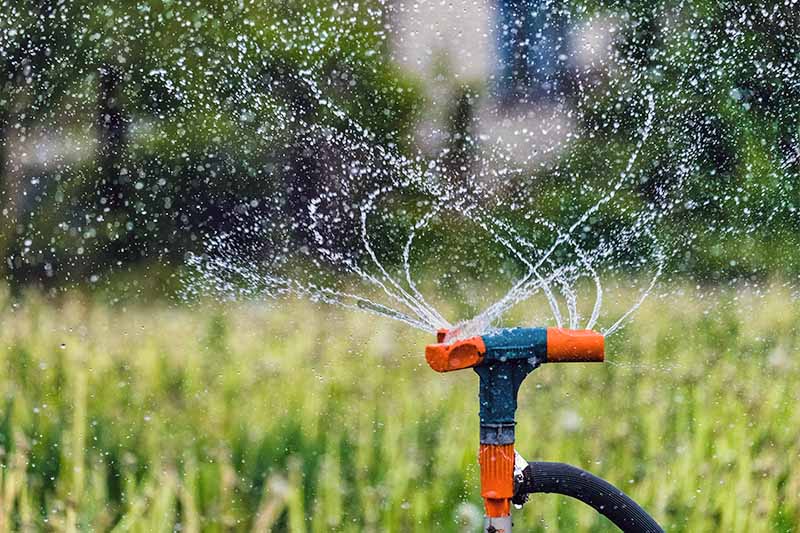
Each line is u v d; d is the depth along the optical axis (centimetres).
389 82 2081
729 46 2097
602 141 2084
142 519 794
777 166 2097
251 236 2062
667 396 1082
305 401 984
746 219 2053
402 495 843
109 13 2077
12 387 1062
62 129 2128
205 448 934
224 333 1266
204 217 2108
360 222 2059
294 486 808
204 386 1047
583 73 2092
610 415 1026
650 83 2092
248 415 974
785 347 1276
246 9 2062
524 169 2078
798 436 983
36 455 950
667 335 1391
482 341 480
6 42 2081
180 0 2062
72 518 800
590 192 2059
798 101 2084
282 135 2094
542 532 831
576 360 488
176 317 1351
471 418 965
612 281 1862
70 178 2136
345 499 889
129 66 2094
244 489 884
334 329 1245
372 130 2094
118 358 1126
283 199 2091
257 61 2070
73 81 2106
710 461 941
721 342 1369
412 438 934
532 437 913
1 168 2112
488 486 491
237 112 2094
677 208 2061
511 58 2089
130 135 2117
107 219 2097
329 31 2067
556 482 504
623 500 508
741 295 1830
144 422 988
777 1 2084
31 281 2117
